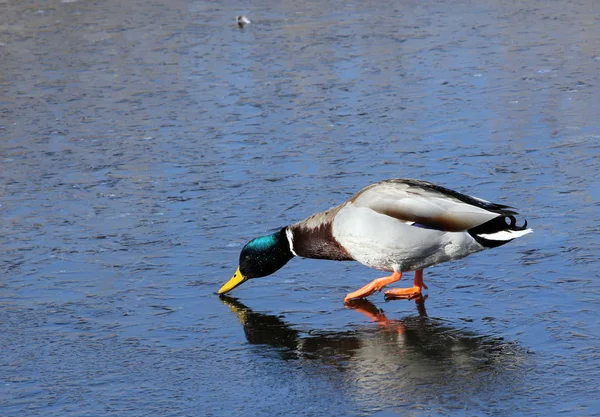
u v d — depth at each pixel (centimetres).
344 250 1002
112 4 2625
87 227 1223
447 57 2014
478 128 1575
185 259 1116
